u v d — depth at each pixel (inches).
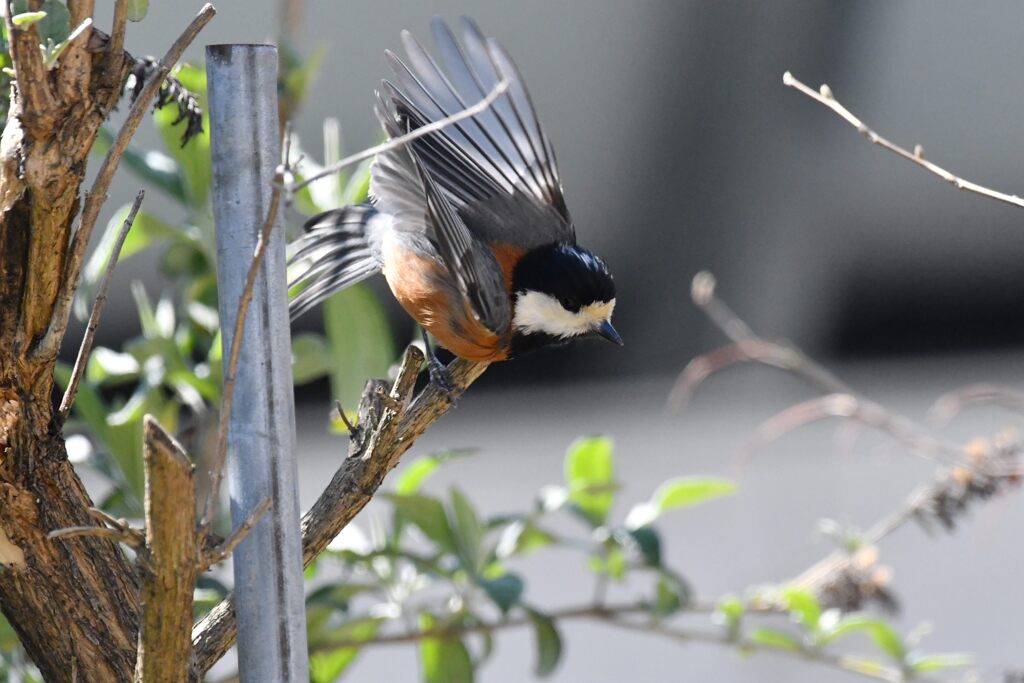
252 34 514.6
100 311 173.2
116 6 158.2
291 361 170.4
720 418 723.4
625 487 313.6
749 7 713.0
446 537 283.6
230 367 153.8
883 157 751.1
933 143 767.1
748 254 738.8
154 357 291.6
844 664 302.2
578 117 723.4
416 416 197.3
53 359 167.8
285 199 160.2
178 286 322.7
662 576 306.8
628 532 296.7
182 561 146.8
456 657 284.7
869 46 732.0
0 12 160.2
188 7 503.8
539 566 633.0
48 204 159.2
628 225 743.7
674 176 735.1
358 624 281.4
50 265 162.9
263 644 165.9
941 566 645.9
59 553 169.0
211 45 167.3
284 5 287.9
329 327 296.4
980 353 816.3
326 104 621.0
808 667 468.1
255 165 167.3
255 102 167.2
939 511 309.9
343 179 320.2
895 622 586.6
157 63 172.1
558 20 700.0
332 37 620.4
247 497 166.4
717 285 738.8
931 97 756.6
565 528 648.4
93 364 293.3
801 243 744.3
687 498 310.7
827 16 720.3
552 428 734.5
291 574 167.2
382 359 296.2
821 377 382.9
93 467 269.4
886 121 757.3
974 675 320.8
